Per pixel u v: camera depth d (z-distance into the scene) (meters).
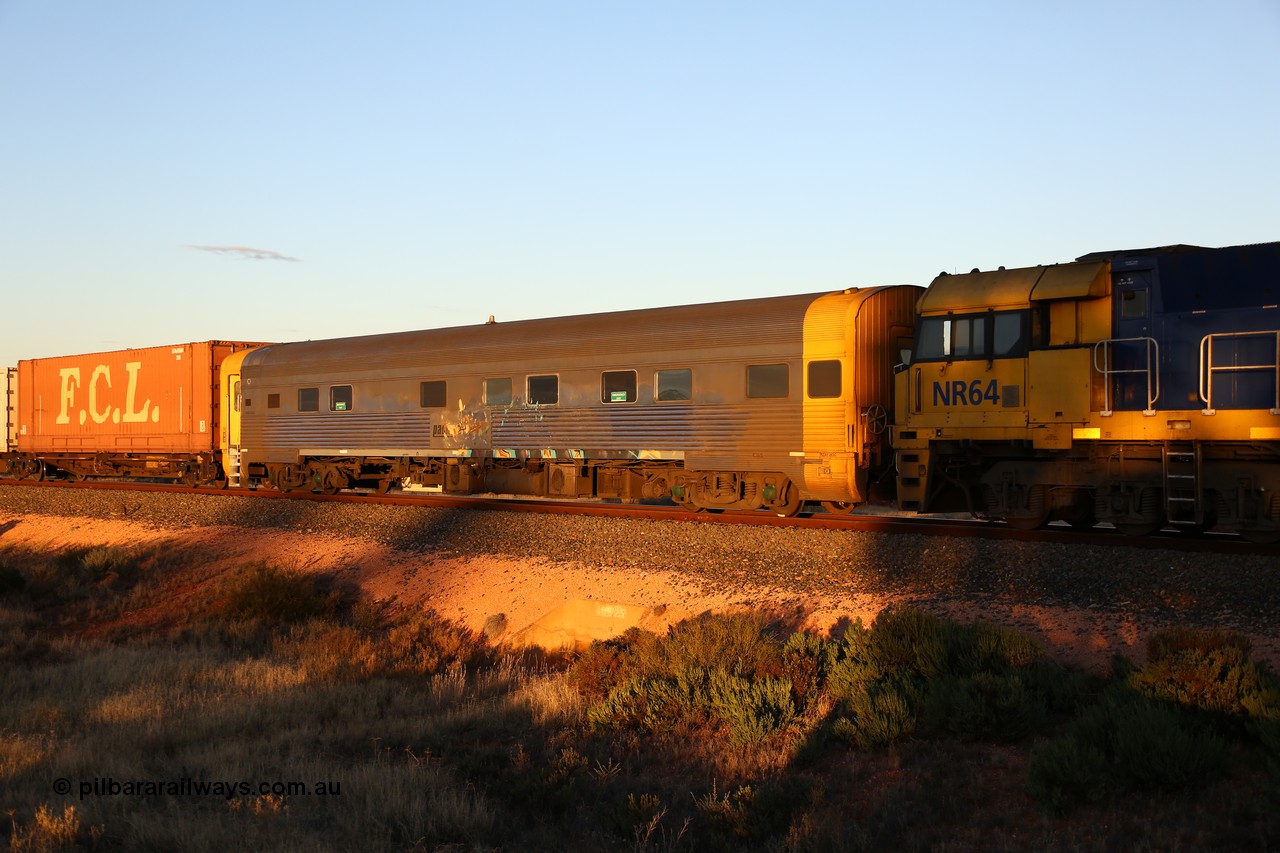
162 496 26.48
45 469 36.69
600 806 9.33
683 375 19.22
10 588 20.48
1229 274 13.29
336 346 25.61
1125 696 9.27
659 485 20.12
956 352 15.71
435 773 10.12
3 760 10.88
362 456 24.70
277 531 21.86
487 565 17.33
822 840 8.08
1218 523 13.38
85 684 14.28
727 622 12.63
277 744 11.44
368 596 17.70
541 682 12.99
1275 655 9.99
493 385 22.14
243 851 8.38
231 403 28.75
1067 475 14.66
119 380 32.53
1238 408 12.99
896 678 10.59
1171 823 7.70
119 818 9.23
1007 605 12.25
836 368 17.38
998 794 8.59
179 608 18.88
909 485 16.27
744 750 10.18
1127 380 13.98
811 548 14.98
